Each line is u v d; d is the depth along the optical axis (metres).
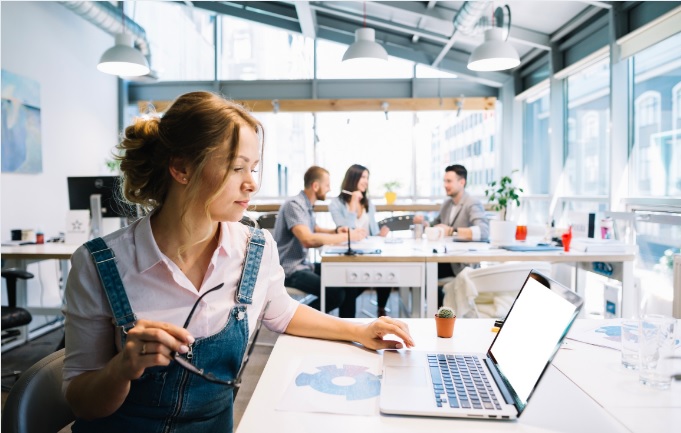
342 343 1.20
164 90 6.26
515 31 4.89
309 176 3.21
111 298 0.90
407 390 0.90
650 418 0.82
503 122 6.10
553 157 5.02
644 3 3.57
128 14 6.05
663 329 1.01
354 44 4.03
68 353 0.91
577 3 4.11
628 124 3.84
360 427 0.79
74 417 1.01
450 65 6.04
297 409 0.85
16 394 0.91
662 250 3.36
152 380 0.91
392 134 6.33
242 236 1.09
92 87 5.39
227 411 1.01
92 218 3.65
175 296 0.94
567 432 0.77
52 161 4.64
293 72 6.30
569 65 4.81
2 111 3.93
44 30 4.54
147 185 0.96
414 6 4.76
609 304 3.17
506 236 3.09
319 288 2.98
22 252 3.12
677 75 3.29
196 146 0.88
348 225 3.92
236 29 6.28
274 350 1.15
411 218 4.87
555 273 4.00
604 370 1.05
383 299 4.02
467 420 0.81
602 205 4.25
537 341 0.87
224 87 6.30
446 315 1.25
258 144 0.96
